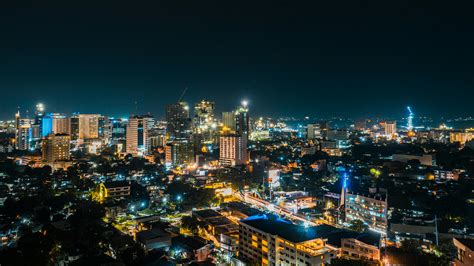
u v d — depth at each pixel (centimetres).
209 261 17812
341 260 15212
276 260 17312
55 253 17425
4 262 15738
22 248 16812
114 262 16150
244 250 19625
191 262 17612
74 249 18162
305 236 17025
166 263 16712
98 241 19375
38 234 18462
